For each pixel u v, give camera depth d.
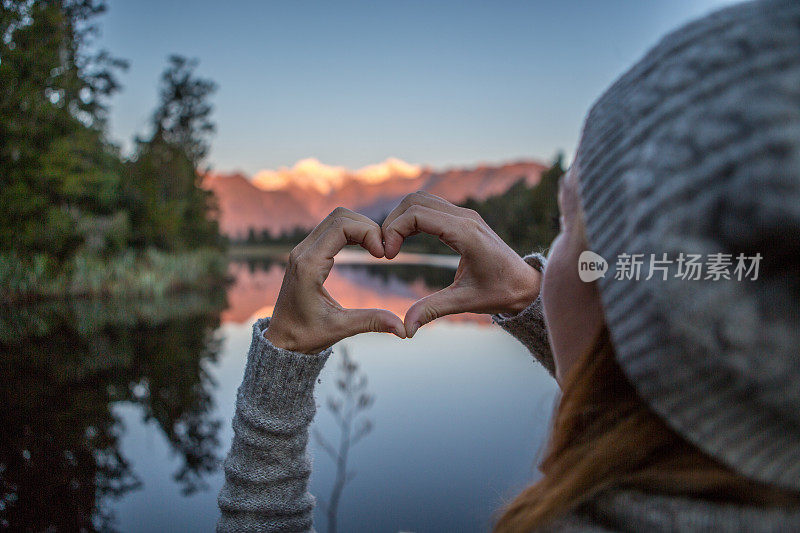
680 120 0.31
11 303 13.84
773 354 0.27
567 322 0.41
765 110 0.28
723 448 0.31
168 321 11.08
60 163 16.41
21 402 5.21
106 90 22.27
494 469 3.14
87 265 16.69
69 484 3.46
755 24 0.32
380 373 5.68
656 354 0.31
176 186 34.66
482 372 5.82
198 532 2.88
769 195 0.27
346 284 20.80
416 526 2.46
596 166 0.36
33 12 16.92
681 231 0.29
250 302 15.55
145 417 4.82
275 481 0.73
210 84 38.12
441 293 0.72
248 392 0.73
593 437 0.39
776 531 0.32
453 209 0.73
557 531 0.38
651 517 0.34
